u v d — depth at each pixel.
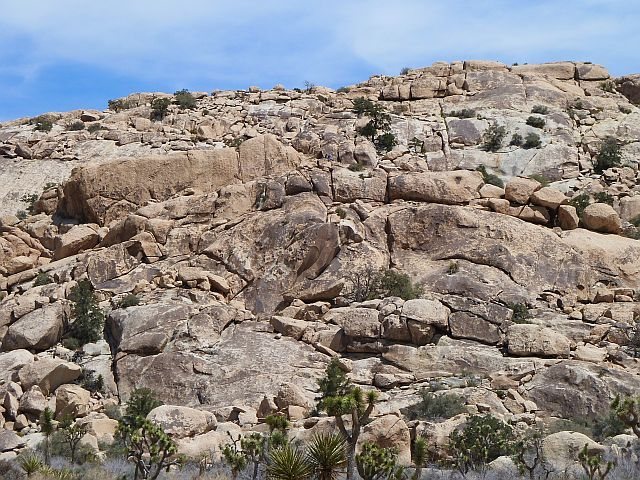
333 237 56.62
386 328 48.22
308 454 25.09
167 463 31.31
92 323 52.31
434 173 64.19
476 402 41.31
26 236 67.94
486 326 48.97
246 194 63.75
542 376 43.19
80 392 45.03
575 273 55.59
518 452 31.94
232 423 39.72
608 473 28.64
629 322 50.25
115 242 64.19
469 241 57.25
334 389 42.62
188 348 48.75
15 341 51.19
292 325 50.28
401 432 33.66
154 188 68.38
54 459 35.03
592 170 74.81
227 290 56.03
